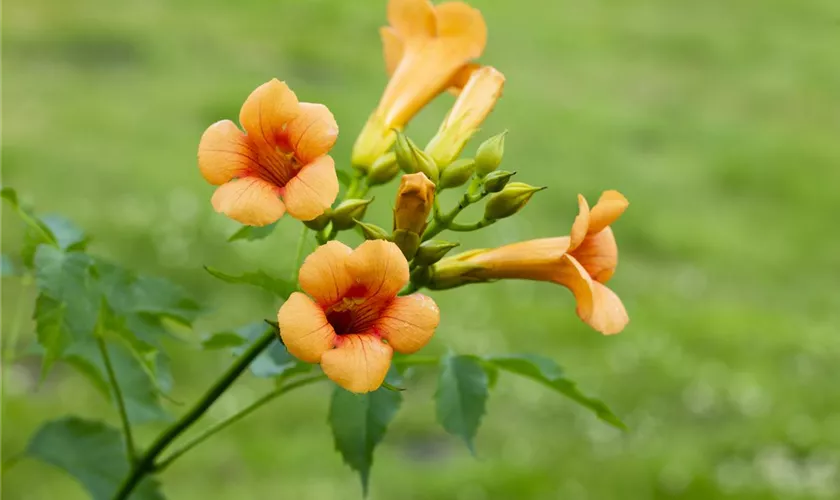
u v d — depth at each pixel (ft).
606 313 6.98
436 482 20.07
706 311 29.09
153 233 28.30
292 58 47.24
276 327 6.03
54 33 45.60
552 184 36.78
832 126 48.44
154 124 36.83
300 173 6.32
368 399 7.72
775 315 29.43
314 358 5.87
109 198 30.22
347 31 52.80
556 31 58.39
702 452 22.11
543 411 23.29
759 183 40.27
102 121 36.45
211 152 6.47
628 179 38.83
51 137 34.24
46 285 7.31
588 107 46.57
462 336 25.66
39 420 19.61
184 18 50.72
